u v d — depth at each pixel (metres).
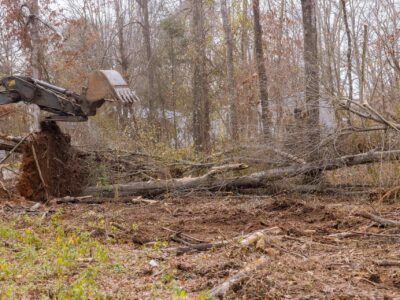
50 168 12.80
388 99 14.01
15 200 12.42
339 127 12.38
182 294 5.13
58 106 12.52
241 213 10.44
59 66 27.53
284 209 10.77
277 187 12.73
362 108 12.34
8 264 6.56
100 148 13.87
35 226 9.41
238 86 25.39
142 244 8.29
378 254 7.13
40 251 7.45
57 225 9.42
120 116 24.81
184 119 32.56
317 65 13.58
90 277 5.90
